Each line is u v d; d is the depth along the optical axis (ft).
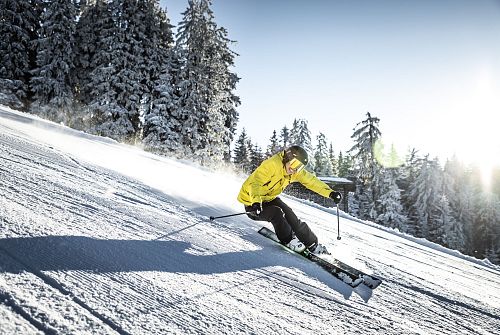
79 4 78.79
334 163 208.85
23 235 6.11
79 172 13.35
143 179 16.11
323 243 14.02
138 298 5.19
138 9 79.00
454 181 142.82
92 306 4.65
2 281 4.59
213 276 6.86
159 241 8.03
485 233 137.69
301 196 103.50
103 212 9.01
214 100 80.69
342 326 6.09
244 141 174.70
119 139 69.82
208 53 82.07
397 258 15.05
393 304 8.02
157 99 75.56
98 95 73.61
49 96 73.97
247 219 13.73
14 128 20.13
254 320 5.46
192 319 5.00
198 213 12.33
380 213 109.70
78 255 6.05
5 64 71.20
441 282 11.77
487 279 16.43
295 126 145.28
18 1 74.08
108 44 74.13
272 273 7.95
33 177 10.27
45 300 4.46
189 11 78.79
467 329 7.54
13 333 3.70
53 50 74.02
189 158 73.36
